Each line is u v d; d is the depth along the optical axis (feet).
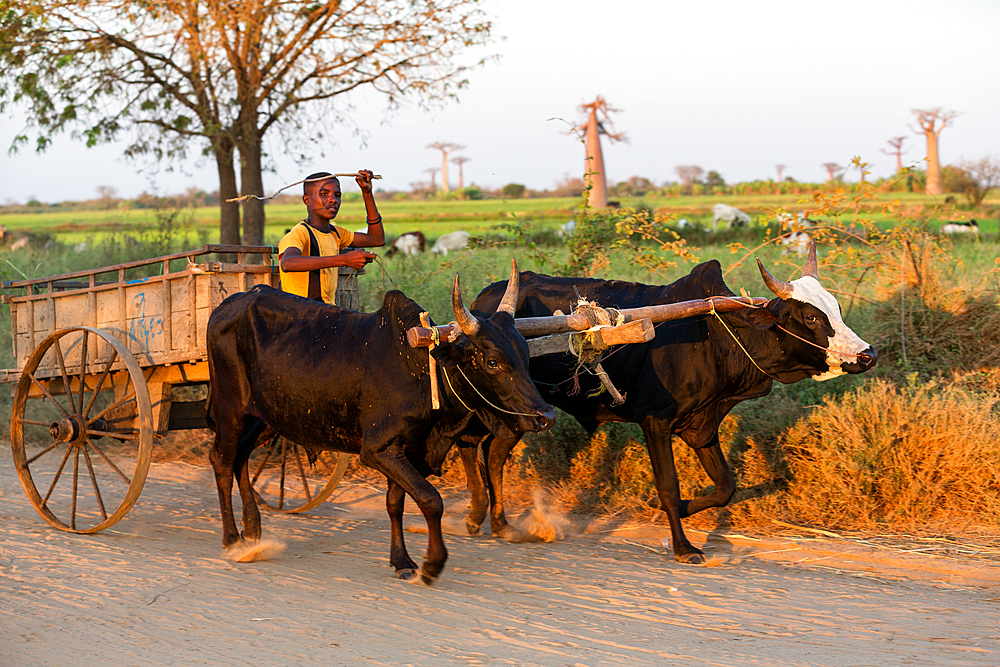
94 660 12.34
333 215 20.44
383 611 14.70
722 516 21.65
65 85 46.29
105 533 20.39
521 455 25.46
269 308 18.38
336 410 17.10
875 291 29.89
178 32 45.21
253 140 48.44
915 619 14.40
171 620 14.12
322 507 24.03
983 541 19.10
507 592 15.97
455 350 15.07
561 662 12.25
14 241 86.33
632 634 13.57
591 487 23.72
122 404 21.59
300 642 13.09
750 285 31.99
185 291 20.12
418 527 21.63
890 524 20.42
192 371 20.63
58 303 23.09
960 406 21.66
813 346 17.65
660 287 19.90
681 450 22.67
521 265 36.68
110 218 167.94
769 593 15.90
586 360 17.38
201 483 26.84
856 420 21.97
